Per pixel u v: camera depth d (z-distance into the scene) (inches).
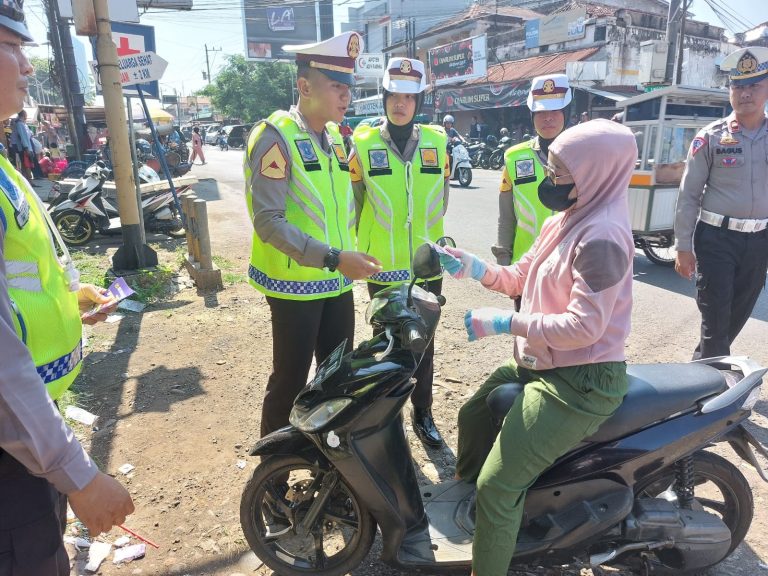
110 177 382.9
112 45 240.8
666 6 1253.1
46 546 57.4
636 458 83.5
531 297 85.1
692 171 145.2
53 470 50.8
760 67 132.7
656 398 84.8
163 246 345.1
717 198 142.6
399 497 88.7
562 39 989.8
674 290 254.8
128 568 97.9
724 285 143.3
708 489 121.1
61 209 339.3
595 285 72.1
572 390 79.0
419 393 132.3
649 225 285.7
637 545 86.7
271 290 102.0
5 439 48.6
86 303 82.7
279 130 95.7
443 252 88.3
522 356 83.5
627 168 74.0
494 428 97.3
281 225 91.1
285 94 2150.6
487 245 321.1
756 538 104.9
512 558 86.0
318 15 2162.9
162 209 361.1
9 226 57.7
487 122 1088.8
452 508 97.3
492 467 82.7
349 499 95.9
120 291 82.9
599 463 83.9
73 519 108.9
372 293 132.3
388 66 122.3
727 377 91.1
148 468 124.8
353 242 111.9
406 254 127.7
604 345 77.7
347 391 83.0
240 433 138.6
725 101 301.7
